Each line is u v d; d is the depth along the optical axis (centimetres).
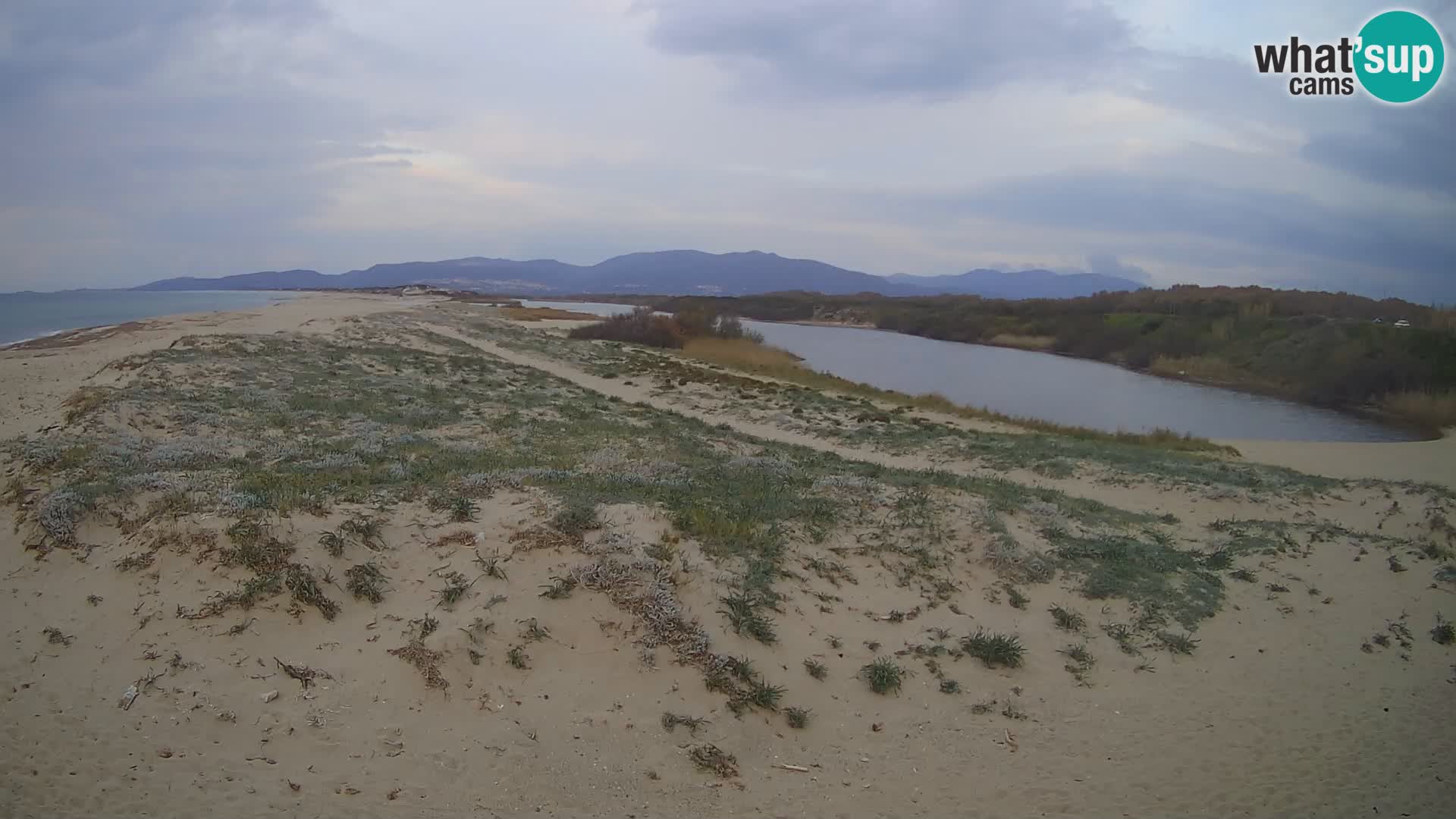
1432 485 1416
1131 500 1302
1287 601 855
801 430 1939
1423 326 3934
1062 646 712
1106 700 644
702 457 1298
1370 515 1216
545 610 611
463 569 652
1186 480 1397
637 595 632
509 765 488
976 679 648
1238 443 2212
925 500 966
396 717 514
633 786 486
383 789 459
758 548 761
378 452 1078
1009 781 533
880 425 2047
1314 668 723
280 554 629
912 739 566
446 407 1630
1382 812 528
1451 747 612
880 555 809
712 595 660
